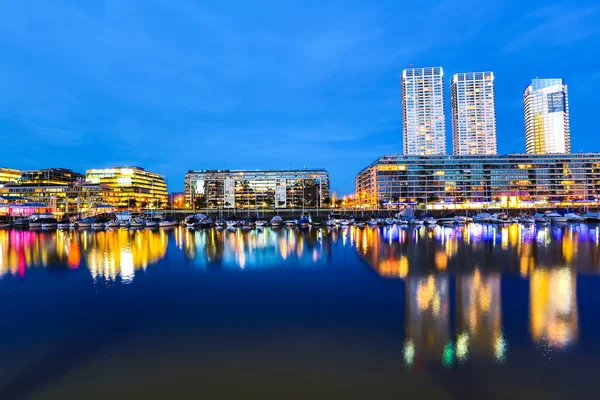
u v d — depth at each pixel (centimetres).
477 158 19750
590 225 10344
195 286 3006
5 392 1397
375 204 19425
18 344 1838
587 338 1803
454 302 2414
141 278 3356
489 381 1423
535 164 19588
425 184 19662
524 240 6244
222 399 1332
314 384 1420
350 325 2022
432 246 5516
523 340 1788
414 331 1920
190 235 8375
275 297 2619
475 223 11725
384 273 3406
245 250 5391
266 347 1755
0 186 19675
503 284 2892
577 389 1366
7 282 3231
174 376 1497
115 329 2028
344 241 6512
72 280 3294
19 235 8600
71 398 1355
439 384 1409
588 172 19512
